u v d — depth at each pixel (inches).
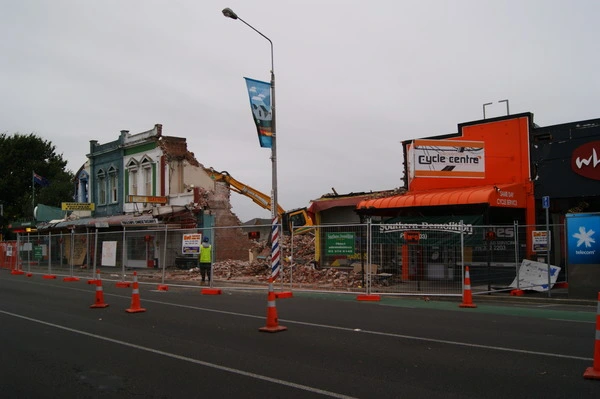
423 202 755.4
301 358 305.6
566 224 598.9
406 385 247.1
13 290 745.6
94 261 895.7
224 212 1348.4
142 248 891.4
